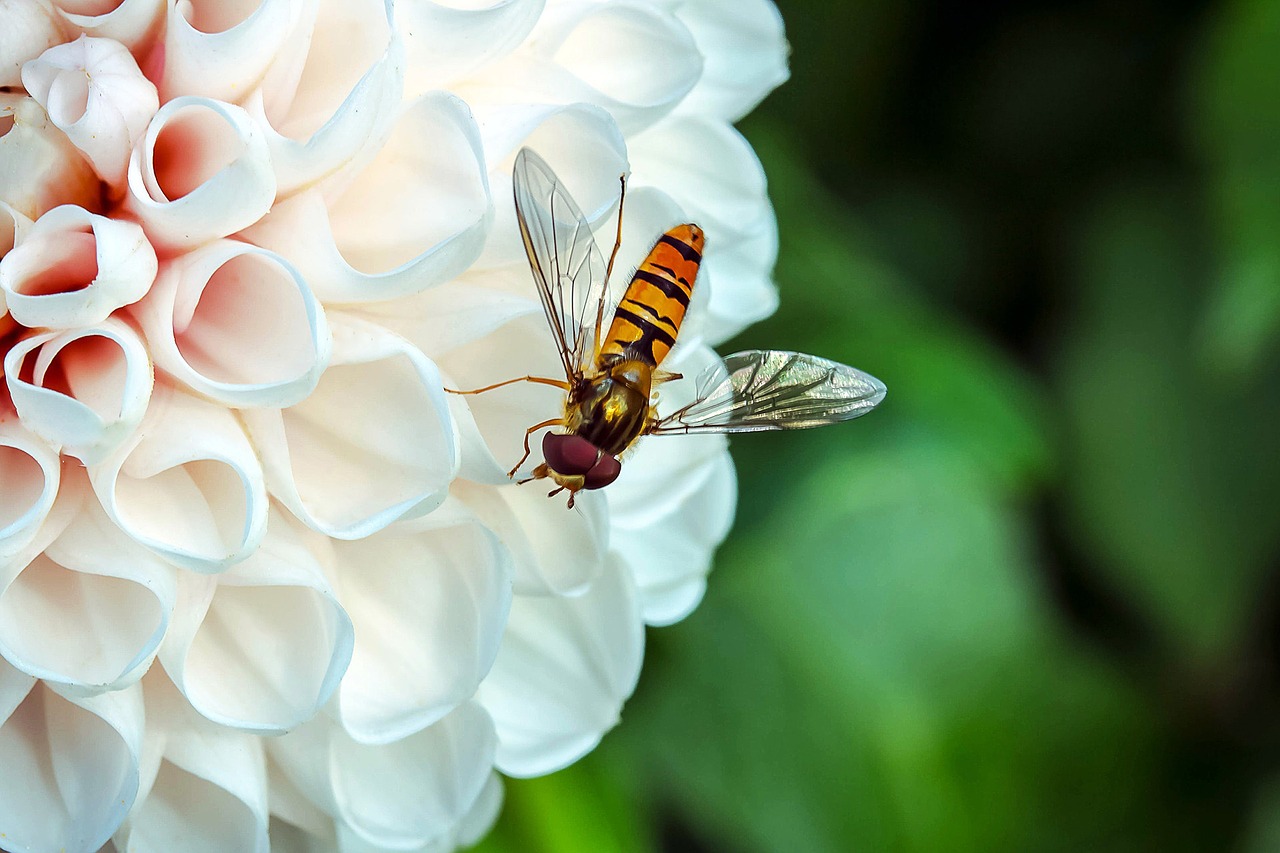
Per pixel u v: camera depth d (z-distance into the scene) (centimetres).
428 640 13
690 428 13
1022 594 15
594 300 13
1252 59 15
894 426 15
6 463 12
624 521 13
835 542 15
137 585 12
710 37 14
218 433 12
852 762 15
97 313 12
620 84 13
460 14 12
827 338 15
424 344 12
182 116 12
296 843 13
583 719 13
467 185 12
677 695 15
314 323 12
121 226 12
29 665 12
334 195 12
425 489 12
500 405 13
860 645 15
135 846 13
